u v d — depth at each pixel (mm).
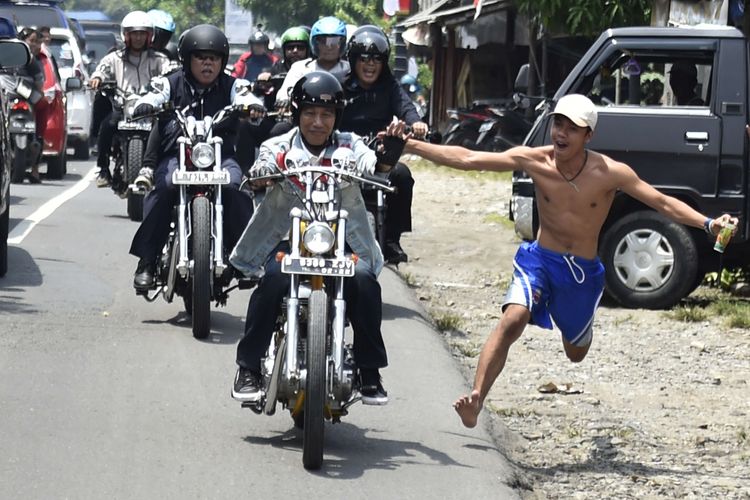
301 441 9930
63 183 28625
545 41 35938
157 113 13469
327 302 9125
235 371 11898
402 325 14594
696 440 11430
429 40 48906
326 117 9742
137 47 20969
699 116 16672
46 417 10172
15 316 13672
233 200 13242
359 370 9555
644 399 12789
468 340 14922
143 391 11078
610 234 16875
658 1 22500
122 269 16828
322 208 9188
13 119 27312
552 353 14516
